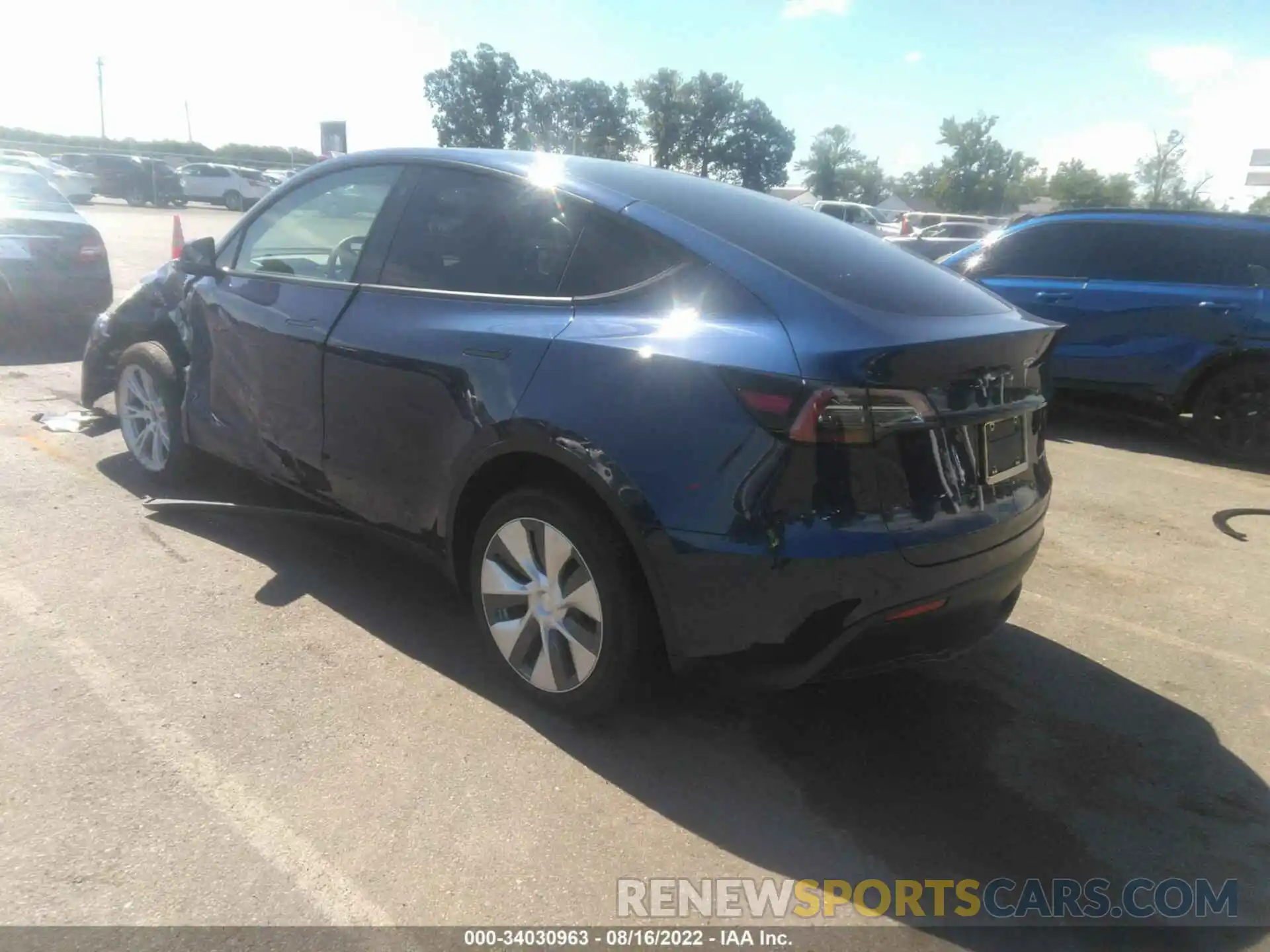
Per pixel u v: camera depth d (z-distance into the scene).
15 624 3.40
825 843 2.55
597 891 2.33
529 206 3.21
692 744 2.95
